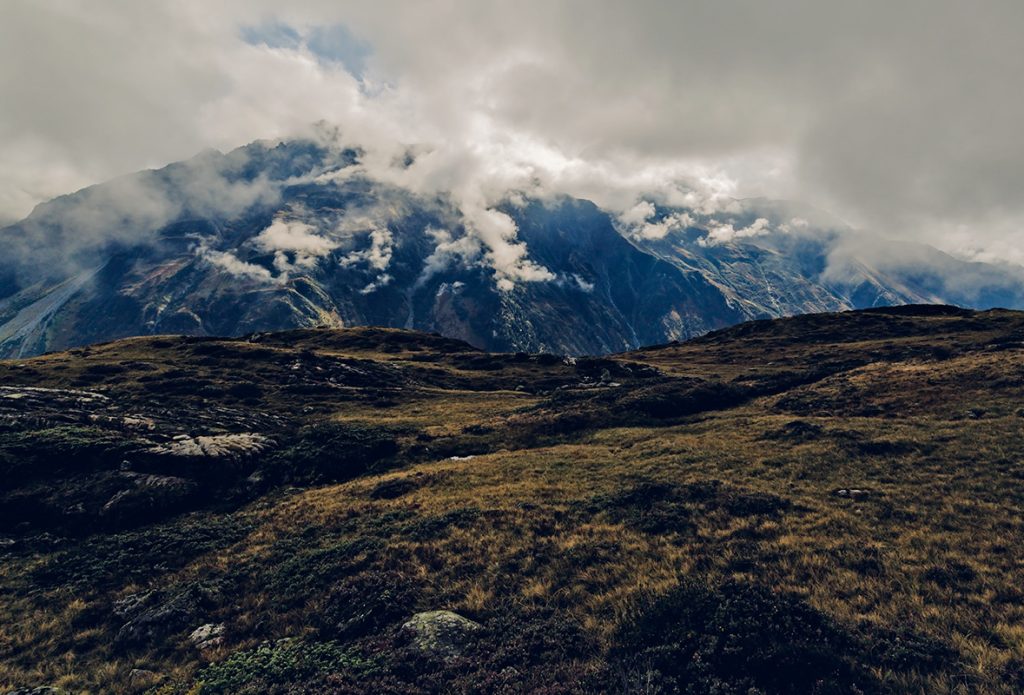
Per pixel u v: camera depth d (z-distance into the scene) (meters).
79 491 36.75
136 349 103.44
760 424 44.72
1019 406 37.97
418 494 34.69
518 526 27.06
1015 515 22.69
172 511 37.41
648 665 15.63
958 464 29.30
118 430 47.50
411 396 80.94
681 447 39.91
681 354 124.69
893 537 22.27
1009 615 16.28
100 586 26.97
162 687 18.27
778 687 14.20
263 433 54.00
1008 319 98.75
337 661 18.36
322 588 23.89
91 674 19.86
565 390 82.88
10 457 38.84
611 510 28.00
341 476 44.41
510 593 21.14
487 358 122.38
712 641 16.02
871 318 123.75
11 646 22.14
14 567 29.20
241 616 22.78
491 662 17.03
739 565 20.97
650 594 19.42
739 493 28.27
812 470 31.78
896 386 50.56
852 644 15.57
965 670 14.08
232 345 104.19
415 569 23.92
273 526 32.84
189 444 44.12
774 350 110.69
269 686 17.55
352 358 104.38
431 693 16.09
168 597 24.83
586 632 17.94
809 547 21.88
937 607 17.08
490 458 42.97
